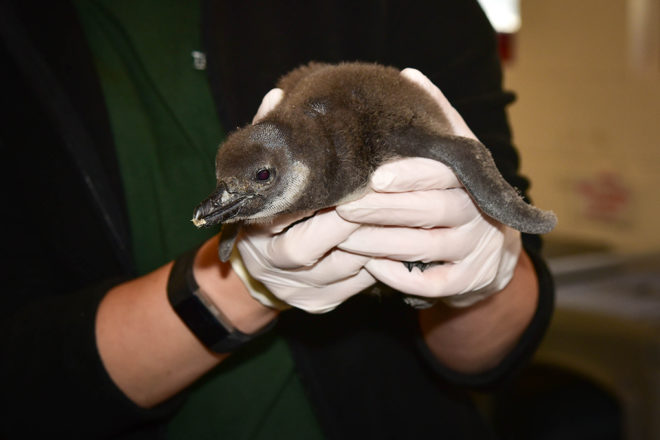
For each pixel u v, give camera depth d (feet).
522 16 5.28
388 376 2.01
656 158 4.42
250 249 1.59
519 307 1.80
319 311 1.63
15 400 1.72
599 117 4.80
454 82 1.91
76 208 1.85
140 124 1.94
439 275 1.56
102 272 1.91
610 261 3.44
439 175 1.50
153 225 1.95
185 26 1.95
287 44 1.99
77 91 1.87
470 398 2.20
